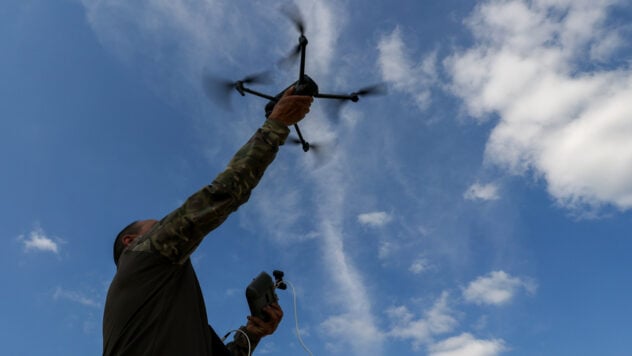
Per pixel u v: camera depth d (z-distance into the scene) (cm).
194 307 115
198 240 112
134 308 108
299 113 127
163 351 106
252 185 117
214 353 125
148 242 113
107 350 110
